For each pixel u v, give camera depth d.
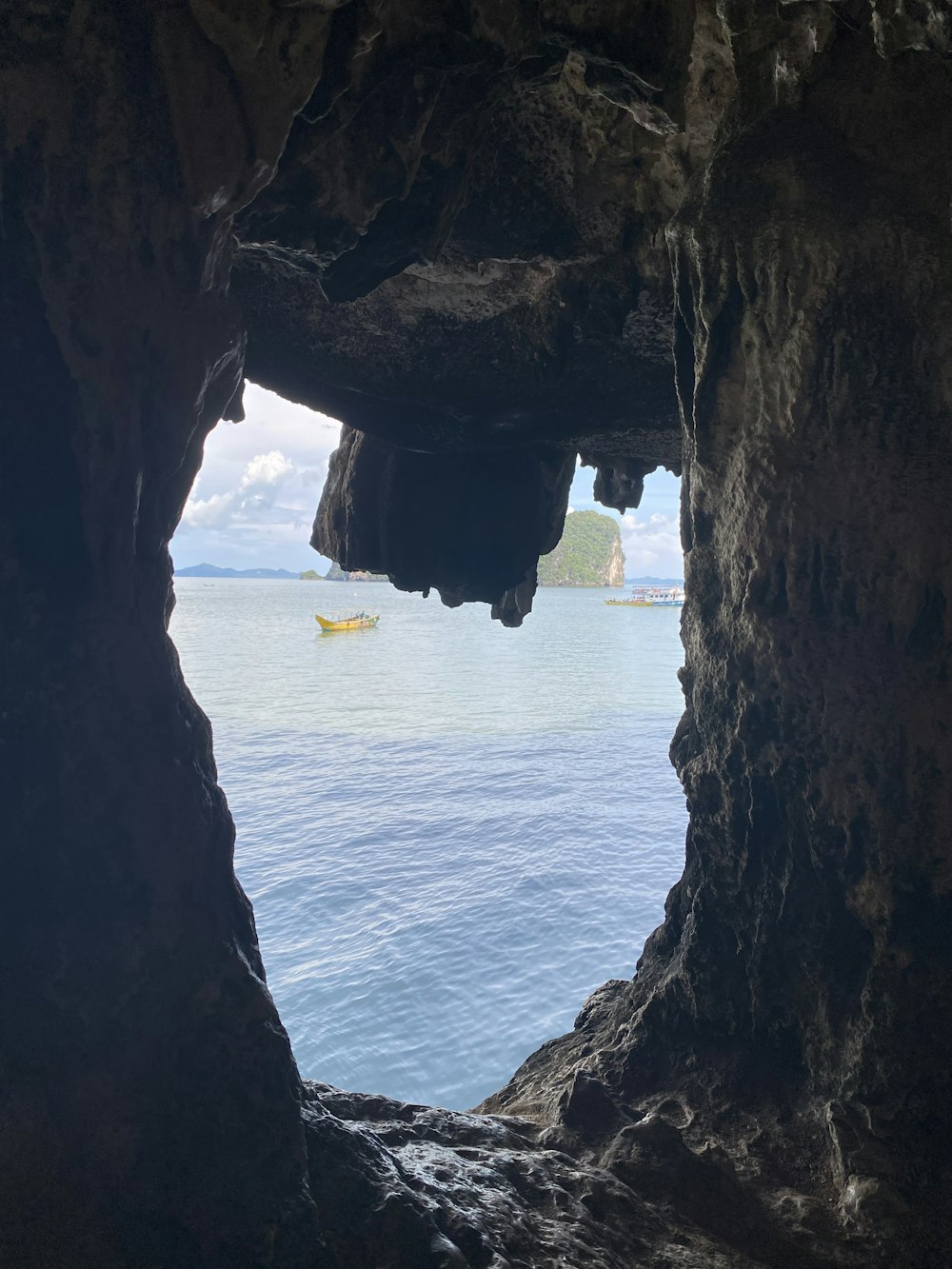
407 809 40.56
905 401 5.52
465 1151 5.69
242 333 4.86
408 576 11.12
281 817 39.72
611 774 47.62
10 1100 4.07
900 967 5.50
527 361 8.50
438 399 8.93
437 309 8.20
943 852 5.47
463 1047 20.73
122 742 4.44
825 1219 5.34
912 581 5.52
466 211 7.25
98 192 4.16
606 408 9.10
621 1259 5.02
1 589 4.26
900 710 5.55
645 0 5.31
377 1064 20.17
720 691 6.27
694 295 6.06
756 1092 6.08
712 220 5.74
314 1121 4.85
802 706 5.79
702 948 6.46
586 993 23.11
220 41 4.25
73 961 4.27
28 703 4.29
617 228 7.47
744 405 5.92
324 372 8.74
